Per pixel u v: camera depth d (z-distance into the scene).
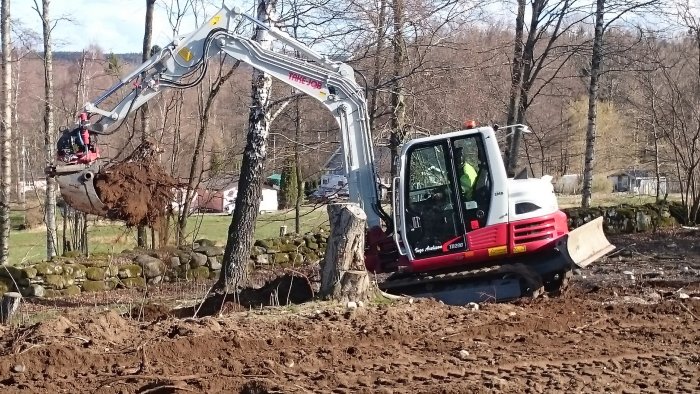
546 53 19.81
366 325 7.99
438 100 16.28
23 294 14.06
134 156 9.77
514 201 10.29
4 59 17.69
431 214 10.35
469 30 16.64
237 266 12.26
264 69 10.66
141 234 17.25
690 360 7.09
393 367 6.74
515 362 6.99
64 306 12.98
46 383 6.16
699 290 10.84
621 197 36.53
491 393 6.00
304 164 20.22
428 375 6.52
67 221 21.58
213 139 20.30
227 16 10.48
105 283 15.13
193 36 10.40
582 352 7.37
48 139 18.55
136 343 7.19
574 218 19.94
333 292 8.91
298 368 6.64
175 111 20.08
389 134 16.81
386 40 15.02
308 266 16.42
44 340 7.09
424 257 10.35
